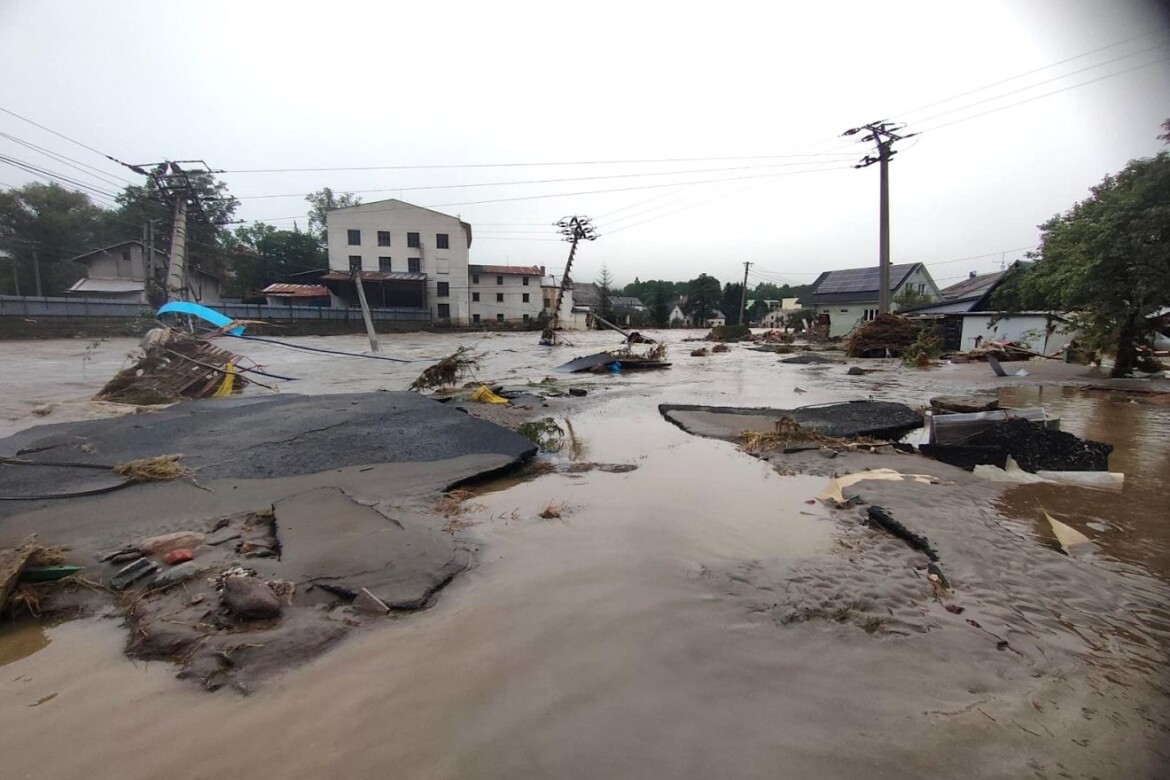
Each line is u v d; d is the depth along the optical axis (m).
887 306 23.91
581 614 3.00
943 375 15.80
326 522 4.23
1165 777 1.92
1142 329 14.34
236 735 2.12
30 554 3.33
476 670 2.51
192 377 12.05
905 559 3.74
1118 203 12.12
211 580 3.31
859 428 8.00
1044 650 2.69
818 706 2.28
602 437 7.76
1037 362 18.80
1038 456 5.75
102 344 24.47
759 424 8.48
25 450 6.39
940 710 2.26
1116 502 4.81
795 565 3.62
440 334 43.56
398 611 3.03
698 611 3.03
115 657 2.64
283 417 8.27
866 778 1.91
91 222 40.81
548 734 2.11
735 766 1.95
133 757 2.01
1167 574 3.49
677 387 13.47
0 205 35.91
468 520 4.47
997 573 3.48
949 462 6.19
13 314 26.06
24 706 2.29
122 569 3.41
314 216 59.56
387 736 2.11
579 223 32.78
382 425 7.68
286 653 2.61
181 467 5.71
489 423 7.79
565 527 4.32
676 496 5.11
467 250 52.34
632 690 2.37
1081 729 2.16
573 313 63.53
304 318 39.19
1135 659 2.62
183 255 23.50
